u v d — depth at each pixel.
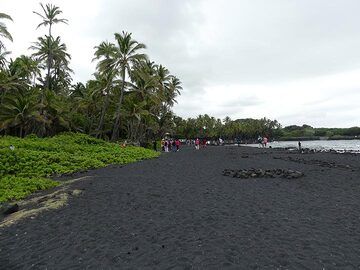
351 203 12.48
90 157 29.42
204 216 10.81
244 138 183.25
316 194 14.44
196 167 26.36
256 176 20.17
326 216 10.60
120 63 52.09
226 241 8.34
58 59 59.31
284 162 31.69
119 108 53.66
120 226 10.01
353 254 7.29
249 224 9.80
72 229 9.94
